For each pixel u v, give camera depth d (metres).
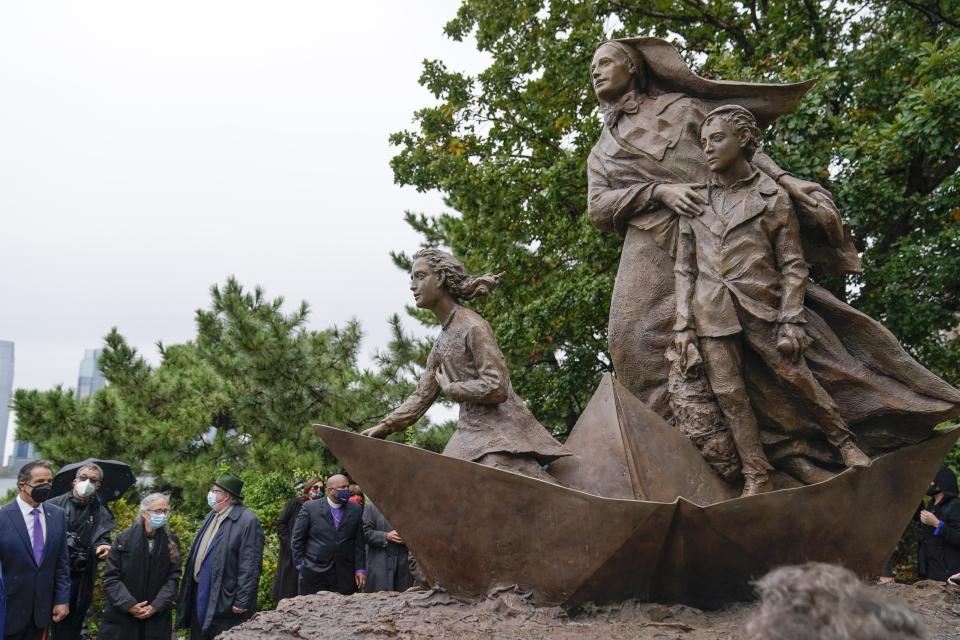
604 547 3.36
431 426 15.39
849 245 4.17
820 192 4.15
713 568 3.52
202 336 20.39
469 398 3.70
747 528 3.49
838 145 9.04
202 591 6.20
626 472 3.69
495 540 3.43
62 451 15.32
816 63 9.27
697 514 3.40
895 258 9.07
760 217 4.00
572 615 3.39
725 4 12.51
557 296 11.11
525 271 12.59
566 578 3.38
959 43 8.20
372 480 3.47
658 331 4.33
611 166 4.58
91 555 6.43
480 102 13.57
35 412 15.95
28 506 5.67
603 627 3.20
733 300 3.97
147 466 16.23
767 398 4.05
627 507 3.34
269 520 11.56
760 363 4.07
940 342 10.67
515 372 12.55
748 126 4.08
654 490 3.69
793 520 3.55
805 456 4.04
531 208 12.44
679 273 4.19
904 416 3.96
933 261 8.90
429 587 3.68
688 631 3.18
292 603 3.58
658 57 4.62
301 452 15.02
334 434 3.48
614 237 11.04
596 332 11.94
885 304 9.12
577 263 12.37
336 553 6.78
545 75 12.78
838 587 1.23
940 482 5.68
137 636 5.93
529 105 12.65
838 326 4.16
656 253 4.42
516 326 11.59
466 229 13.55
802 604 1.21
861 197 8.80
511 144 13.21
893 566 8.31
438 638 2.99
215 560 6.21
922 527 5.73
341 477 6.92
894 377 4.04
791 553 3.57
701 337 4.04
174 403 16.94
